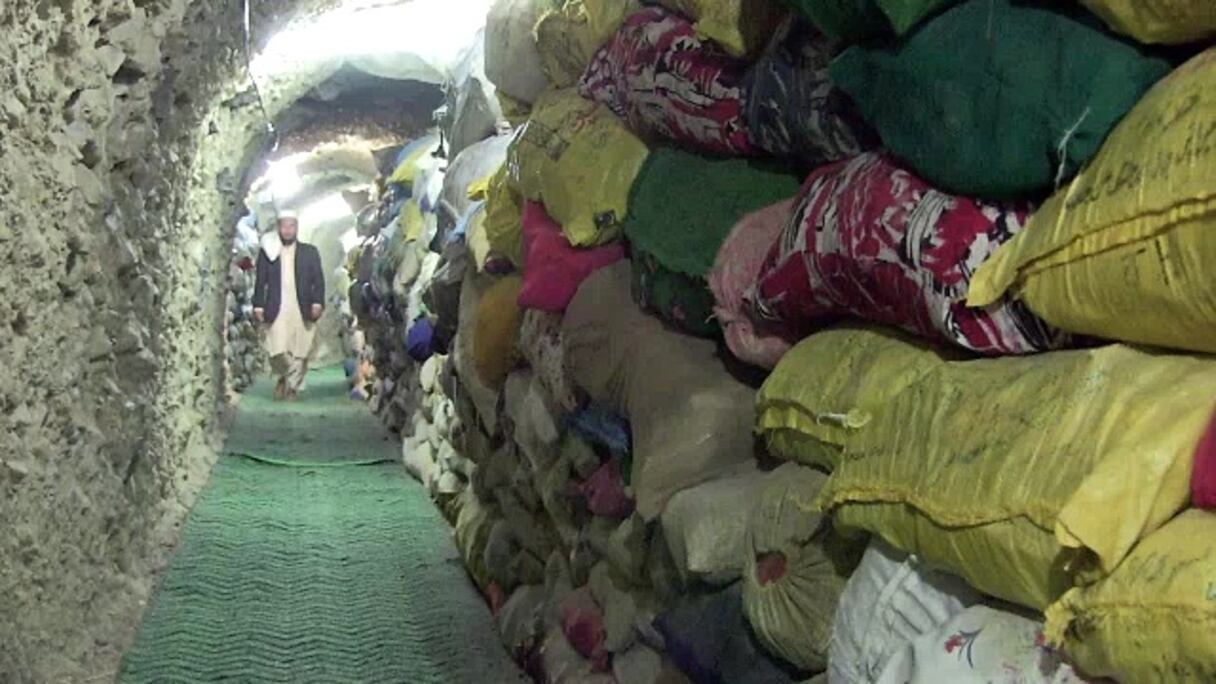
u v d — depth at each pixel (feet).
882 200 3.89
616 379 6.16
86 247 8.10
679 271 5.47
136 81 9.18
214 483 16.28
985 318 3.57
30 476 6.89
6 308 6.33
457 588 10.81
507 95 8.97
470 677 8.45
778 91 4.60
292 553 12.22
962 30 3.48
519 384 8.58
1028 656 3.22
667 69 5.46
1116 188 3.00
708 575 5.03
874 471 3.74
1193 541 2.71
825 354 4.46
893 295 3.87
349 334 34.37
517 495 9.14
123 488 10.44
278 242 29.45
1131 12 3.03
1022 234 3.38
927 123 3.57
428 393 16.02
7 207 6.29
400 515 14.30
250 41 14.44
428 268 15.39
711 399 5.49
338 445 20.95
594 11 6.78
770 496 4.60
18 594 6.75
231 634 9.45
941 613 3.65
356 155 30.22
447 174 11.64
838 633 4.03
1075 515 2.75
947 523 3.34
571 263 6.82
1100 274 3.07
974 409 3.47
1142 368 3.07
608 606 6.64
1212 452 2.71
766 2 4.72
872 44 3.87
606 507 6.64
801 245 4.31
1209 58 2.96
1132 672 2.81
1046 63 3.24
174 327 14.51
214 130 16.56
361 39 18.45
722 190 5.44
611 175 6.43
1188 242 2.80
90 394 9.00
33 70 6.70
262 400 29.53
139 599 10.15
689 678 5.45
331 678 8.48
